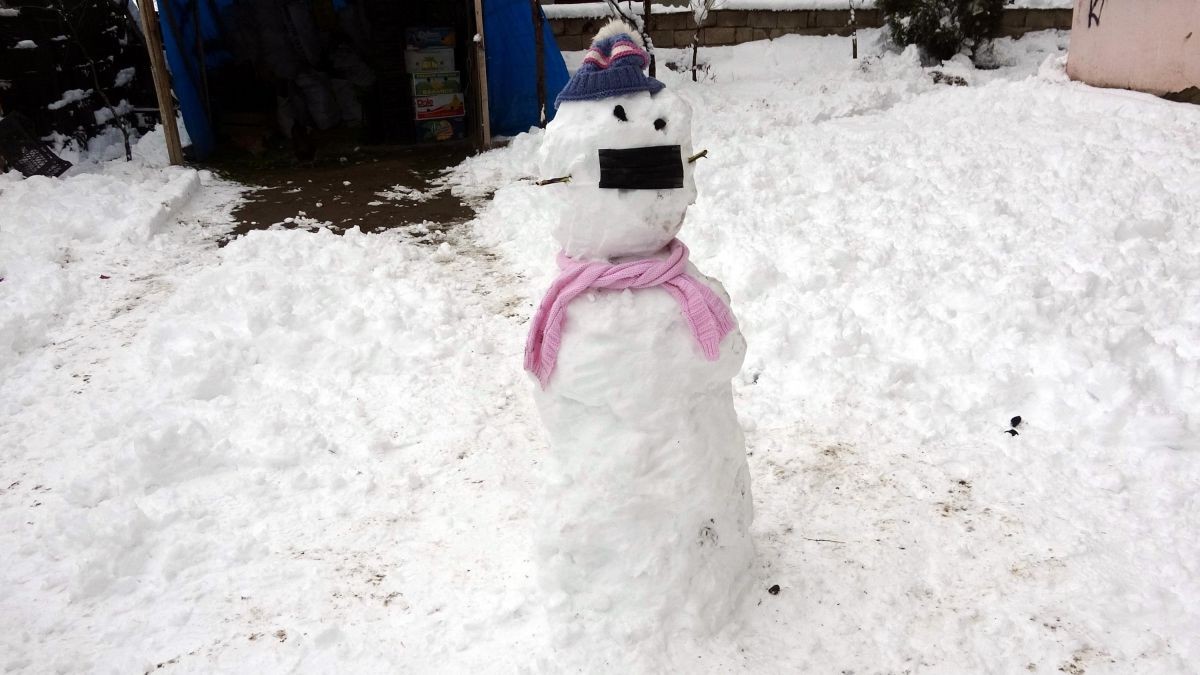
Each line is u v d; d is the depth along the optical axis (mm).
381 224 7695
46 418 4551
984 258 5250
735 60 13523
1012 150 7348
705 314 2539
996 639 2801
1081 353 4062
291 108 10992
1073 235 5426
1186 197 5930
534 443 4141
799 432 4020
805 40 13789
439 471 3939
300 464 4027
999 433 3867
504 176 9109
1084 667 2670
